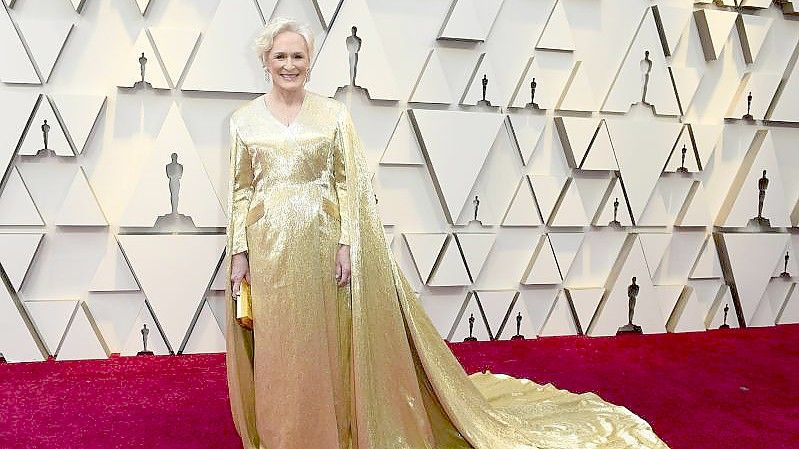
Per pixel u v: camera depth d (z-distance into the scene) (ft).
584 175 12.39
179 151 10.59
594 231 12.60
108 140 10.63
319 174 6.32
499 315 12.09
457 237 11.74
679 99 12.43
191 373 10.02
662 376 10.19
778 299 13.66
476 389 7.25
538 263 12.14
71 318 10.72
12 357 10.46
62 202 10.60
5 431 7.76
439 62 11.36
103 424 8.02
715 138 12.64
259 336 6.12
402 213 11.71
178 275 10.80
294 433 6.12
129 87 10.48
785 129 13.25
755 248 13.03
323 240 6.30
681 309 12.92
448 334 12.05
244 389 6.57
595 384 9.80
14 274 10.39
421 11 11.31
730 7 12.58
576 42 12.00
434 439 7.02
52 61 10.18
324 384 6.21
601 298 12.59
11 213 10.38
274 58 6.08
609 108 12.14
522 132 11.87
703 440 7.82
